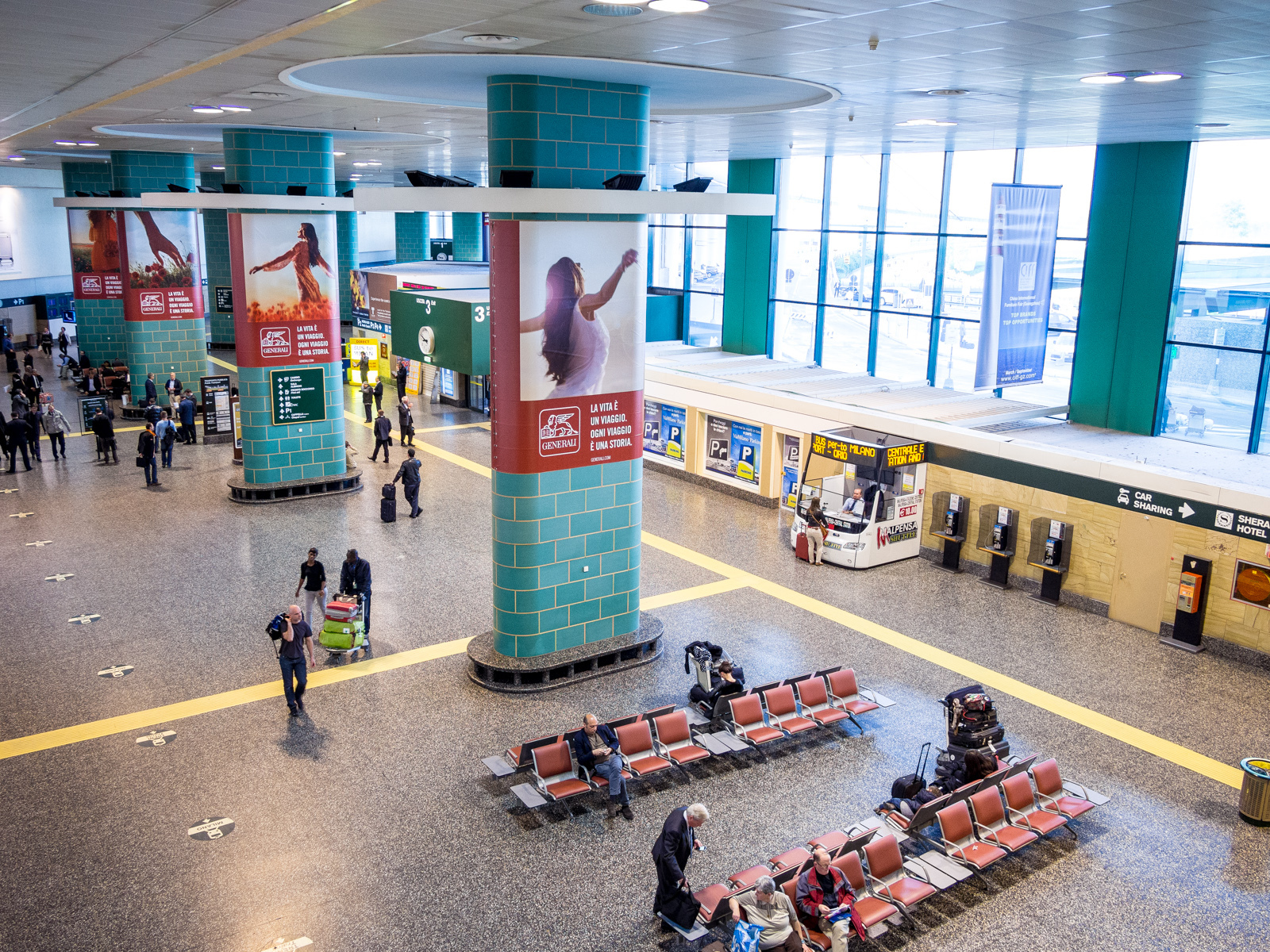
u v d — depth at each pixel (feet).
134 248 91.20
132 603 49.24
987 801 30.40
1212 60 29.68
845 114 49.44
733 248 91.04
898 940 26.48
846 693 38.68
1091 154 64.18
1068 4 22.40
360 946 25.68
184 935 25.95
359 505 67.67
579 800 33.14
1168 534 47.03
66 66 34.30
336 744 36.27
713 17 24.72
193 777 33.83
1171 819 32.58
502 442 39.91
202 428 87.51
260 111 50.98
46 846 29.76
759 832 31.35
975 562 56.65
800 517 59.47
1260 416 56.85
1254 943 26.63
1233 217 56.08
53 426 79.46
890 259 78.79
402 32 27.02
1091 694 41.37
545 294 38.50
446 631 46.65
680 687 41.65
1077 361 64.49
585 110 38.22
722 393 71.77
